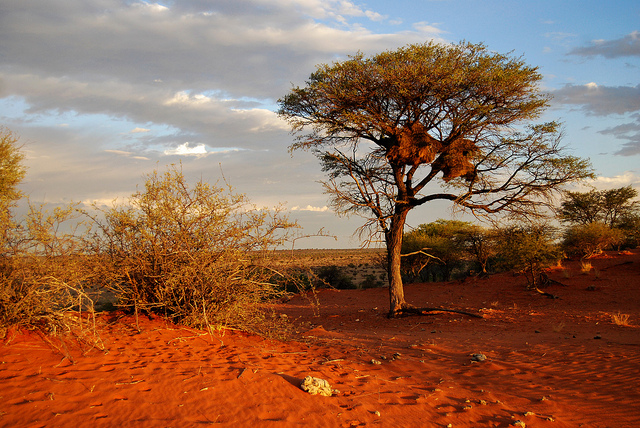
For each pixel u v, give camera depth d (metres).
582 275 21.69
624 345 8.59
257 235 6.94
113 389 3.92
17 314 4.70
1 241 4.75
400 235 16.44
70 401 3.56
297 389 4.66
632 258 24.47
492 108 13.75
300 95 15.38
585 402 5.34
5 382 3.72
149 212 6.50
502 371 6.83
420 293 24.00
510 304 18.16
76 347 4.90
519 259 19.83
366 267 61.72
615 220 32.91
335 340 9.29
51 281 4.91
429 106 14.46
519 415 4.76
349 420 4.09
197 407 3.81
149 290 6.74
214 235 6.74
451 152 14.45
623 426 4.58
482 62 13.28
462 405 4.97
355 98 13.98
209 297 6.81
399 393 5.23
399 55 13.46
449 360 7.62
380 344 9.19
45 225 5.14
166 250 6.64
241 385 4.48
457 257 29.48
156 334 6.14
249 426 3.59
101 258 6.28
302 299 25.73
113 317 6.66
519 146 14.12
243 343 6.75
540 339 9.95
